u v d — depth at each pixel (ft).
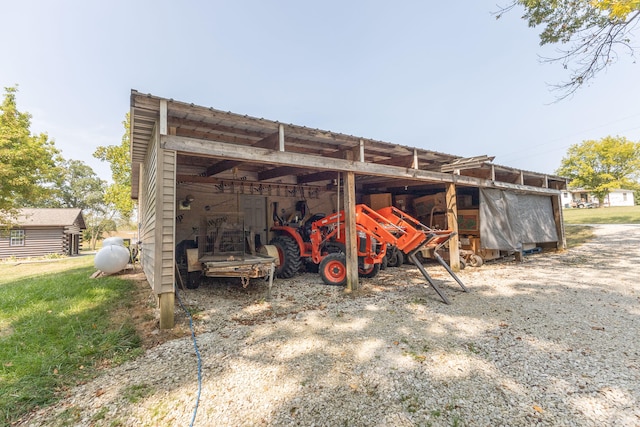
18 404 6.50
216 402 6.52
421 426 5.61
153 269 11.74
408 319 11.68
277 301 14.75
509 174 28.45
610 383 6.89
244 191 26.11
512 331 10.19
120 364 8.42
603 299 13.65
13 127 35.88
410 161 20.34
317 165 15.64
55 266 36.19
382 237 16.76
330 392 6.81
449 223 22.53
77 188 116.98
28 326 11.05
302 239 22.29
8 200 36.11
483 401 6.33
